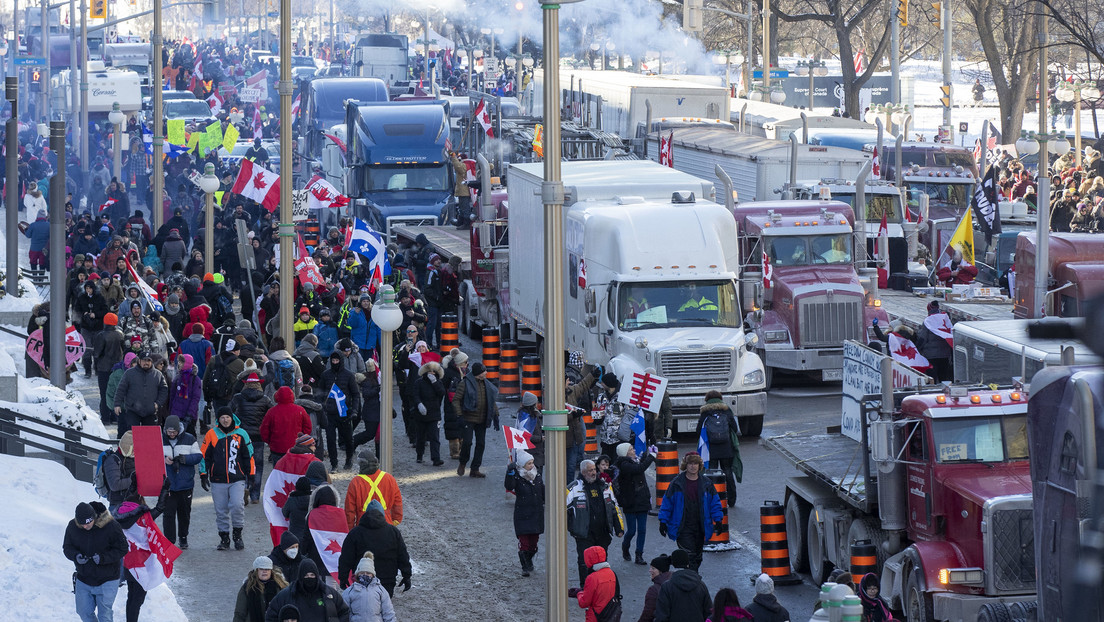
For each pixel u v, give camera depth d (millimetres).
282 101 60844
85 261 78625
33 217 115312
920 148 103062
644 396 50375
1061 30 148000
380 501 40188
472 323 83875
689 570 33125
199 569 43156
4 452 52188
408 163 111875
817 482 43656
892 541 37469
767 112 116875
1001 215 108312
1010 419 35938
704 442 49000
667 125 108688
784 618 31203
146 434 40594
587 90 124875
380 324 46906
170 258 93688
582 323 63656
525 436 46562
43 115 167125
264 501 40844
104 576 34156
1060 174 119938
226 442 44688
